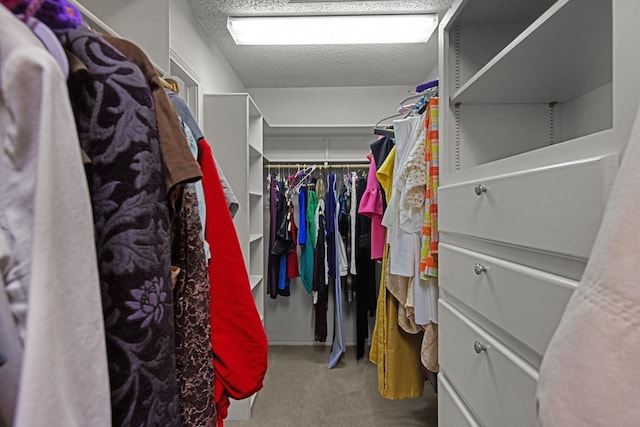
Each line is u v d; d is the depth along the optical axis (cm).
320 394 224
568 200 56
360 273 272
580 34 74
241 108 199
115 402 42
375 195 182
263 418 197
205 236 76
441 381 113
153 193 47
